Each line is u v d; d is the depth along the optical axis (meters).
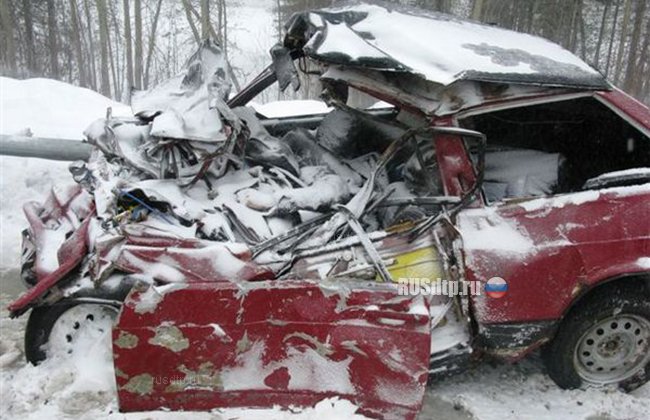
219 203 3.65
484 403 3.48
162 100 4.08
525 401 3.51
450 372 3.36
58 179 6.41
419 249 3.37
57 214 3.88
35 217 3.82
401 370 3.04
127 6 25.39
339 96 4.07
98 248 3.23
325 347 3.06
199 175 3.67
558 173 4.02
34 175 6.35
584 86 3.47
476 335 3.28
